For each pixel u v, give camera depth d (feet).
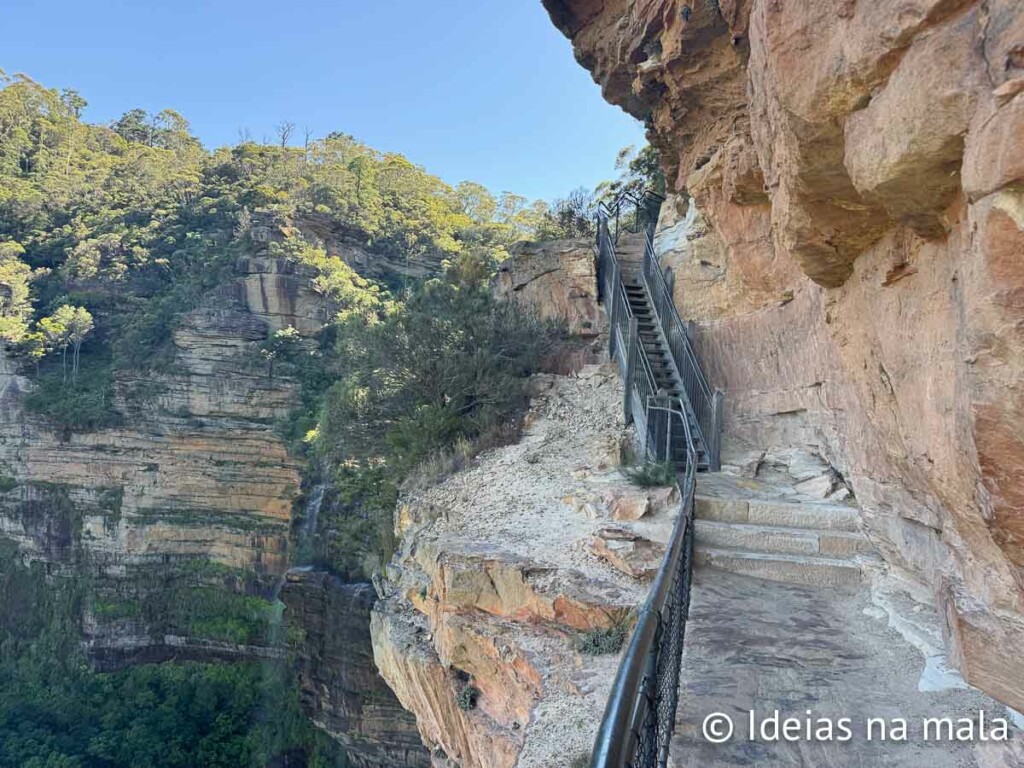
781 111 8.68
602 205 61.41
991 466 6.00
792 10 7.88
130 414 131.75
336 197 194.70
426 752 73.20
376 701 74.18
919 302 8.80
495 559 21.07
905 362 9.46
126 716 105.91
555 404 37.11
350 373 48.14
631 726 5.29
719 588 15.90
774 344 25.84
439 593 23.06
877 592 15.14
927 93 6.01
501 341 43.21
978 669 8.91
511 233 215.31
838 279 11.86
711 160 27.25
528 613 19.74
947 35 5.80
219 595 122.11
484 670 20.76
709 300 32.78
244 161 227.20
